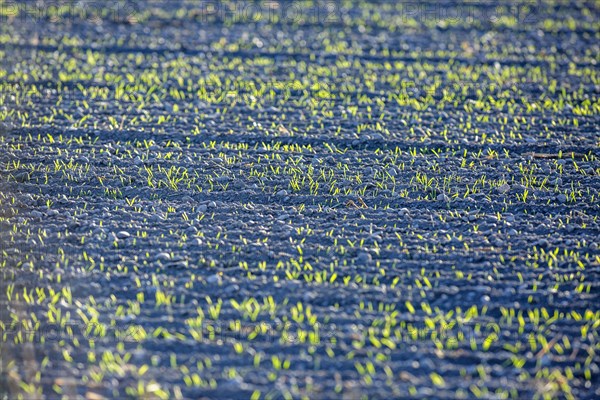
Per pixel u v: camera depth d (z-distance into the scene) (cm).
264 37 3117
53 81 2661
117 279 1717
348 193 2050
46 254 1792
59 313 1608
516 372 1483
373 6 3494
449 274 1742
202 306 1641
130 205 1988
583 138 2347
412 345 1543
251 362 1501
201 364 1487
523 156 2250
